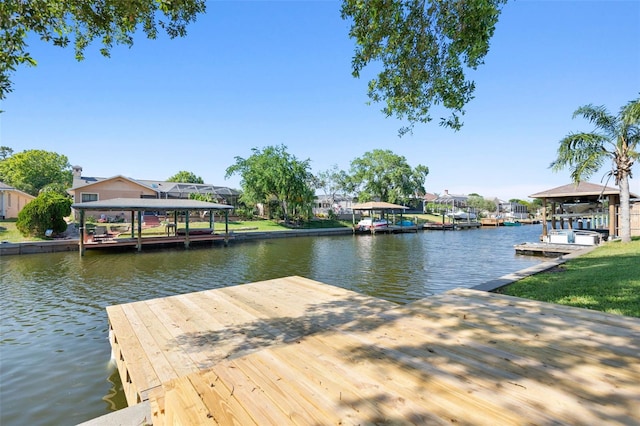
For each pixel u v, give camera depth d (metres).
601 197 17.27
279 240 23.95
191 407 1.64
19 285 9.42
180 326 4.50
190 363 3.43
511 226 47.69
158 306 5.44
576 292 5.34
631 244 12.40
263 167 31.12
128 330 4.36
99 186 27.94
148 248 18.34
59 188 34.84
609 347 2.23
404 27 4.73
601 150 13.45
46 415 3.39
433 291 8.67
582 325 2.70
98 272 11.43
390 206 33.97
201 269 12.06
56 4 3.86
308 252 17.14
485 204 62.06
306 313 5.04
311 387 1.80
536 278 6.90
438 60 5.06
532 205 74.69
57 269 12.01
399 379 1.85
